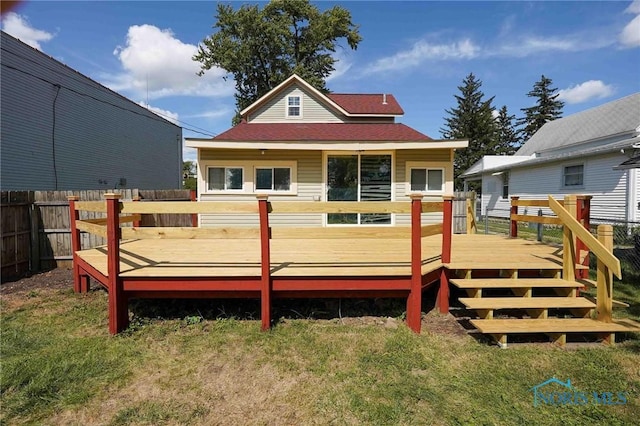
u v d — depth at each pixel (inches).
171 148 853.8
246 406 89.6
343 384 99.1
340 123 425.1
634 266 254.1
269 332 133.3
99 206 145.9
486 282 147.6
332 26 843.4
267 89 887.7
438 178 342.0
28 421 83.6
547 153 685.9
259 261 167.3
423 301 175.9
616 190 436.1
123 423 83.0
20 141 440.5
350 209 133.8
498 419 83.9
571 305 135.2
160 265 157.9
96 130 586.6
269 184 343.0
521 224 605.3
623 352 118.8
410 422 82.8
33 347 120.7
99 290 194.4
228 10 809.5
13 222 238.2
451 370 107.0
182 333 134.0
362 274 138.8
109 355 115.4
